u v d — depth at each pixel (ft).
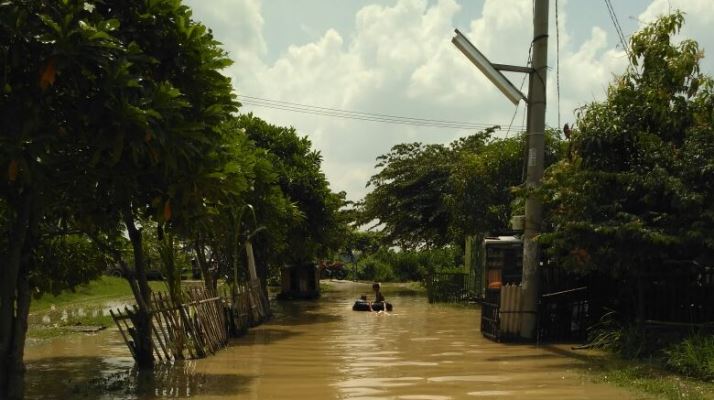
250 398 28.04
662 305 40.29
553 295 45.88
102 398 28.66
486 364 36.73
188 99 29.71
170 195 28.27
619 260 36.94
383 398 27.50
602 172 37.78
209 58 30.37
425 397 27.61
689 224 35.09
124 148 26.43
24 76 23.94
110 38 23.47
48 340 49.83
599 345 41.88
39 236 31.71
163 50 28.73
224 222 51.37
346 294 119.55
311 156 88.53
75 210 31.40
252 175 51.21
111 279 111.24
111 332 55.16
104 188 29.01
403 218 122.62
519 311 46.29
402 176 123.85
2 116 23.47
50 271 37.19
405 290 133.90
